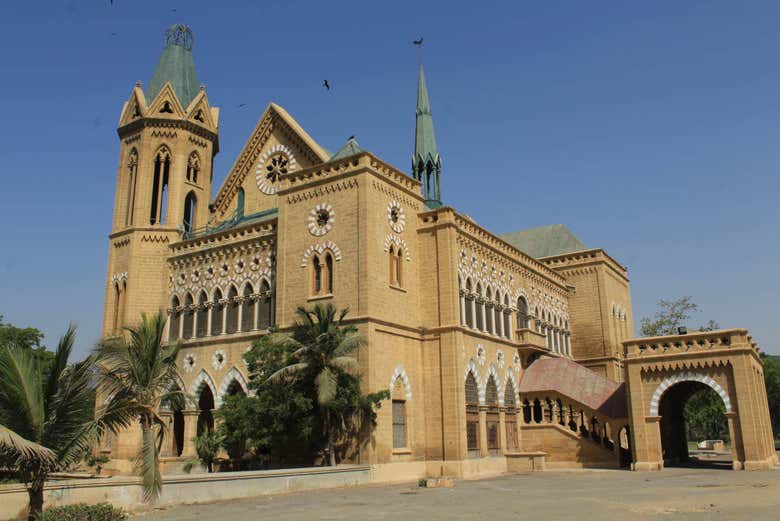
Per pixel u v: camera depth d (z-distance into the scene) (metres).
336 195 39.97
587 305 62.38
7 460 19.55
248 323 44.34
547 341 55.72
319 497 27.66
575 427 47.69
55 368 20.33
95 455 42.56
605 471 40.91
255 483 28.33
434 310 41.62
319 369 33.38
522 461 43.66
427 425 40.09
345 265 38.59
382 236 39.41
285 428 33.38
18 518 21.03
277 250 41.97
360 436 35.38
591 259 62.72
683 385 48.16
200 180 53.06
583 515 20.56
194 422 44.91
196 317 47.28
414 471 38.25
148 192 50.81
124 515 21.84
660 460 40.62
